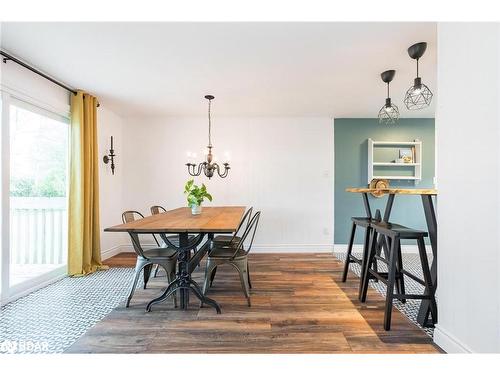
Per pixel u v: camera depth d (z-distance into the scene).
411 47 2.17
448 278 1.64
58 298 2.48
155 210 3.65
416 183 4.42
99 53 2.31
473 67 1.43
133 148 4.41
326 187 4.45
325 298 2.50
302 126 4.44
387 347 1.73
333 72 2.69
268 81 2.92
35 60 2.43
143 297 2.51
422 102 3.49
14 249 2.75
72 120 3.12
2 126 2.31
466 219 1.49
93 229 3.40
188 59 2.41
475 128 1.42
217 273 3.23
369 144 4.32
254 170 4.43
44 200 2.99
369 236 2.46
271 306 2.32
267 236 4.44
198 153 4.41
